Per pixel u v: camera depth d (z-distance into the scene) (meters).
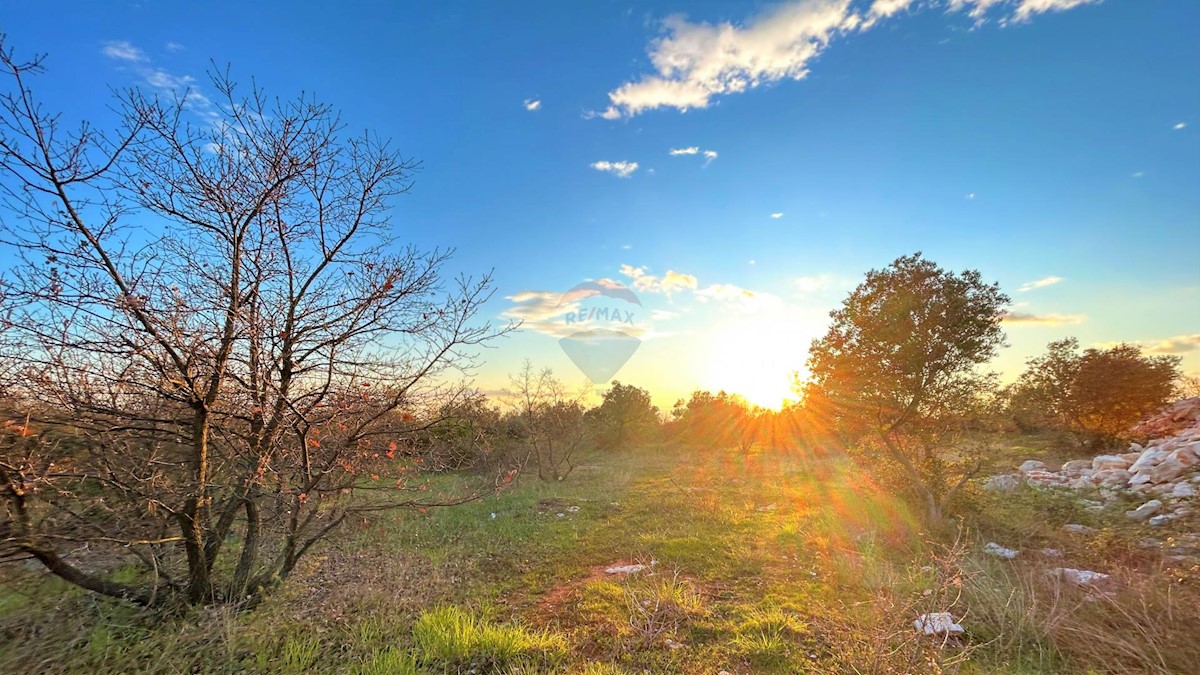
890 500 7.55
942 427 7.08
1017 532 6.16
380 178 4.64
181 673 3.19
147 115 3.62
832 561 5.38
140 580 4.46
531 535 7.04
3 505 3.39
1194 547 4.95
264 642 3.55
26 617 3.84
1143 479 8.24
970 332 6.88
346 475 4.79
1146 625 3.41
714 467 14.86
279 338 4.19
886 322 7.26
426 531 7.18
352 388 4.43
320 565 5.57
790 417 13.40
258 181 4.13
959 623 3.75
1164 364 14.15
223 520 4.28
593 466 16.50
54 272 3.25
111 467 3.76
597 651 3.60
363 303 4.37
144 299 3.50
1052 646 3.34
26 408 3.36
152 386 3.69
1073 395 14.44
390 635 3.74
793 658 3.40
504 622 4.10
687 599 4.36
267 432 4.26
